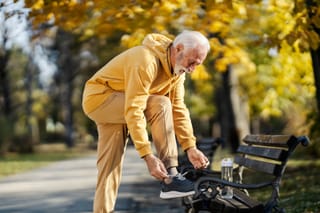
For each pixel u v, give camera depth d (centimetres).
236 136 1820
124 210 792
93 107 458
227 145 1823
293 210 655
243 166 571
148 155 422
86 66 3934
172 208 803
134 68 423
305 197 743
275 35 800
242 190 564
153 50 428
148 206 831
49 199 951
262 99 1772
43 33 926
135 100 423
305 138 408
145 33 834
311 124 1172
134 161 2208
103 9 811
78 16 812
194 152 467
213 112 3209
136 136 422
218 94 2477
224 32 877
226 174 482
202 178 419
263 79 1666
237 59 910
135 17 813
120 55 445
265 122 3253
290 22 904
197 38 419
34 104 5669
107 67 450
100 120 458
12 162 2298
